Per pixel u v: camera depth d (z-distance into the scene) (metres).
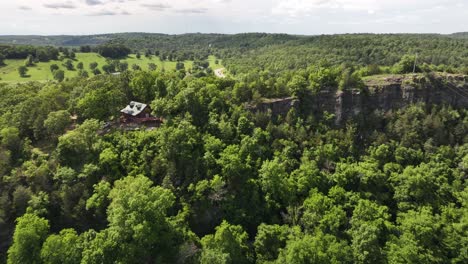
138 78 120.06
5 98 109.44
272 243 71.31
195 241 70.81
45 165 82.31
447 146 103.88
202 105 107.94
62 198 76.44
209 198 81.44
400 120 111.38
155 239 65.12
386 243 70.25
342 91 117.69
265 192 84.94
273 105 114.75
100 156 83.38
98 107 103.94
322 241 67.75
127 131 97.81
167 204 70.00
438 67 132.25
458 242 72.88
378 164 98.44
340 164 93.19
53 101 108.31
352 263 67.31
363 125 113.88
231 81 128.75
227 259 63.66
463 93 117.94
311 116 111.12
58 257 62.09
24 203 75.12
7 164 82.62
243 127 101.75
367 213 76.00
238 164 84.94
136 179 74.00
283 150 97.81
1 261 70.44
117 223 65.12
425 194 85.75
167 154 86.88
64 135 91.88
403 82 119.94
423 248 71.69
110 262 62.38
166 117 104.19
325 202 78.19
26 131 98.00
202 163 87.56
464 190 89.25
